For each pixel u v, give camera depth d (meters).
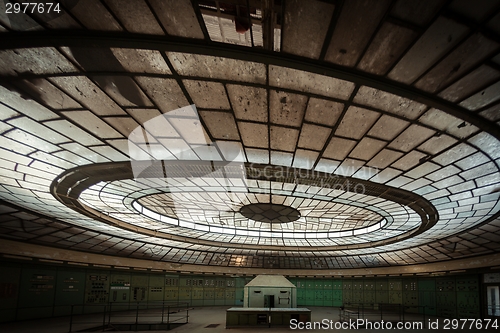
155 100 7.07
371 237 24.31
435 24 4.65
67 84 6.52
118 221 19.89
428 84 6.03
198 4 4.61
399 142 8.63
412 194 13.30
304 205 17.34
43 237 20.14
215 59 5.70
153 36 5.25
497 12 4.34
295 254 33.50
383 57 5.42
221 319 22.31
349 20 4.70
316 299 39.25
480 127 7.38
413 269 30.61
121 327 17.75
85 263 24.62
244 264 36.38
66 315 23.33
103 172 11.67
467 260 24.67
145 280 31.41
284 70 5.90
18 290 20.05
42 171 11.60
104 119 7.94
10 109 7.50
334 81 6.13
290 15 4.70
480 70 5.56
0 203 14.79
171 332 16.36
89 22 4.99
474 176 10.94
